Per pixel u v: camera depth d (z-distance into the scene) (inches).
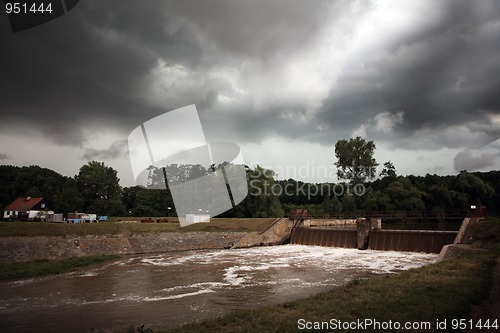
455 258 1147.9
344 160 4534.9
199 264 1736.0
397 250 1990.7
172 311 925.2
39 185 4463.6
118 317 876.6
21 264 1599.4
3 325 826.2
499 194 3863.2
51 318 878.4
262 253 2124.8
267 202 3245.6
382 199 3890.3
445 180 4168.3
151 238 2251.5
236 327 588.1
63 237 1908.2
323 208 4591.5
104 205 3740.2
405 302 655.8
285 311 676.7
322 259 1833.2
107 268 1631.4
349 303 677.9
